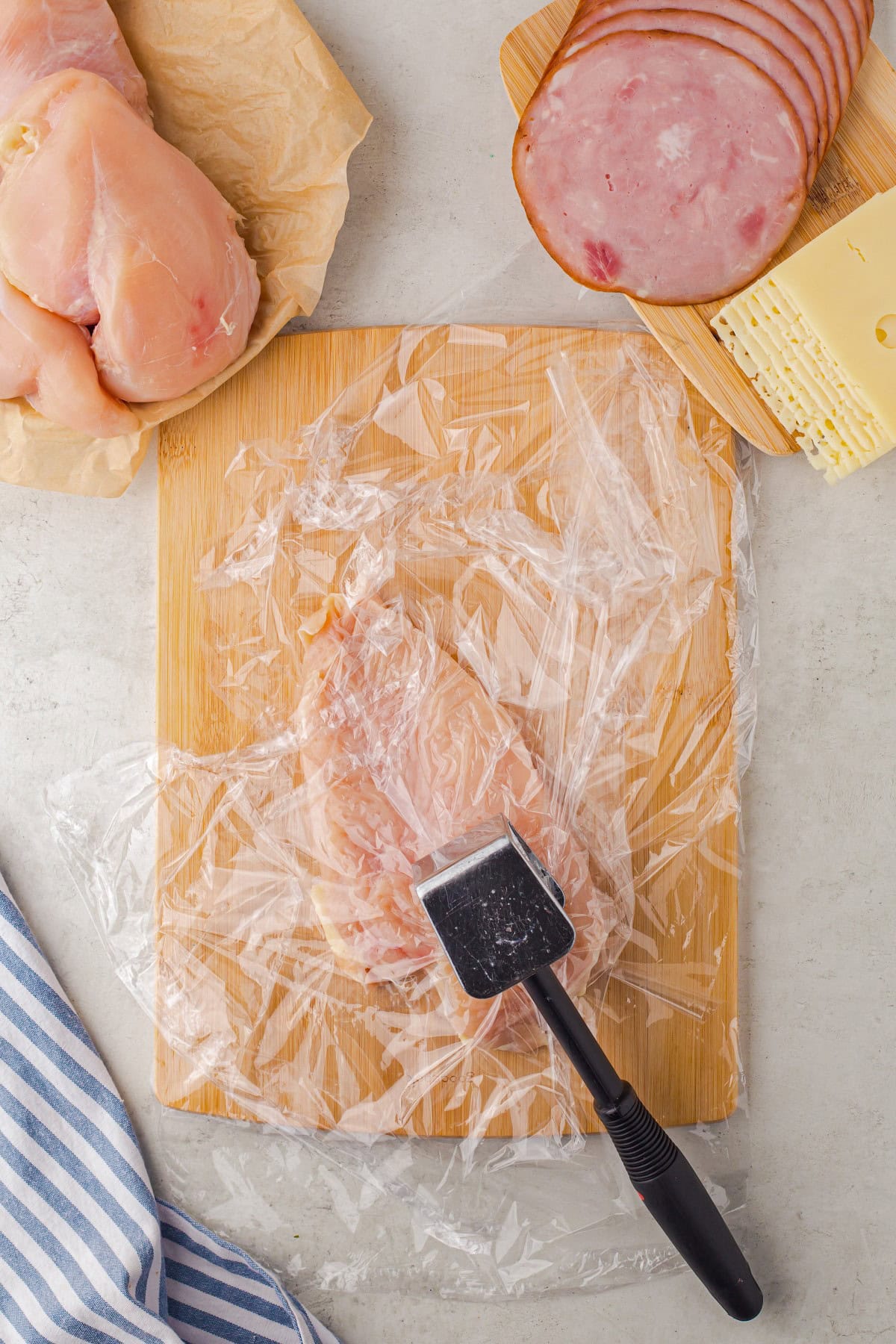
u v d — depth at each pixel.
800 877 0.86
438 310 0.87
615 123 0.82
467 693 0.84
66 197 0.78
